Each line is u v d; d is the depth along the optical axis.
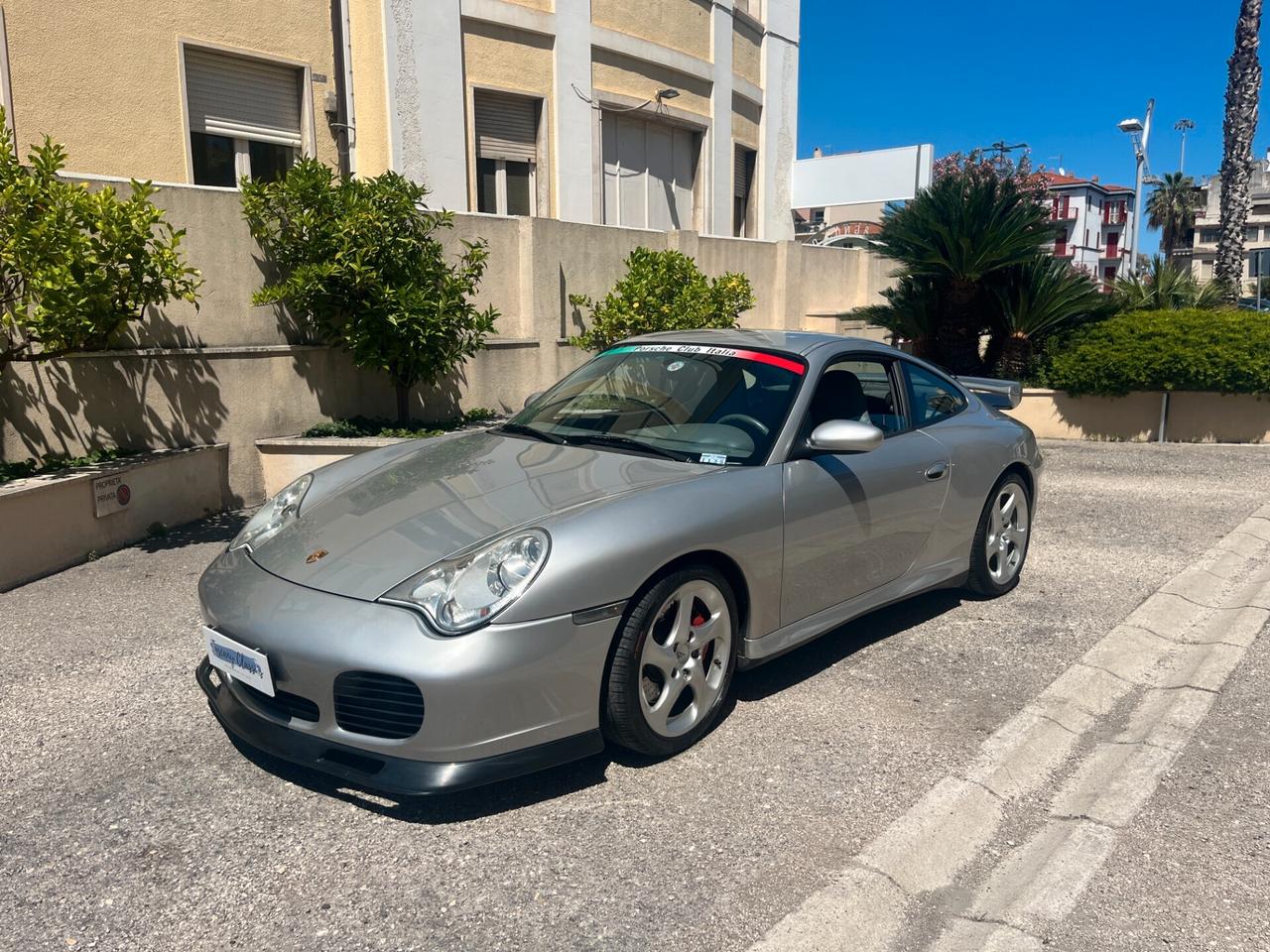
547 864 2.65
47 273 4.86
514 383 8.82
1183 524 6.58
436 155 10.46
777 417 3.78
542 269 8.91
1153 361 9.84
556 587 2.80
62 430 5.94
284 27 9.28
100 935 2.36
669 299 8.95
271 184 6.93
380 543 3.08
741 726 3.50
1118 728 3.64
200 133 8.85
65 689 3.77
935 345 11.12
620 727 3.03
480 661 2.68
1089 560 5.71
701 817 2.89
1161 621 4.67
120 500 5.75
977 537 4.78
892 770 3.19
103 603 4.78
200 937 2.35
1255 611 4.80
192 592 4.95
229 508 6.81
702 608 3.35
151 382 6.34
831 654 4.24
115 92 8.09
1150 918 2.50
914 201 11.04
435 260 7.49
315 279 6.73
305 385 7.26
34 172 5.36
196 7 8.56
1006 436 4.91
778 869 2.65
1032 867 2.74
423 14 10.13
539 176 11.81
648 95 13.01
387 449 4.23
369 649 2.69
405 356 7.20
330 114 9.83
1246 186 14.73
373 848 2.72
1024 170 22.44
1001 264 10.16
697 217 14.44
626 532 2.99
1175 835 2.88
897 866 2.64
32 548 5.11
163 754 3.25
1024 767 3.26
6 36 7.36
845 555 3.86
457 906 2.47
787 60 16.17
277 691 2.87
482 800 2.98
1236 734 3.54
